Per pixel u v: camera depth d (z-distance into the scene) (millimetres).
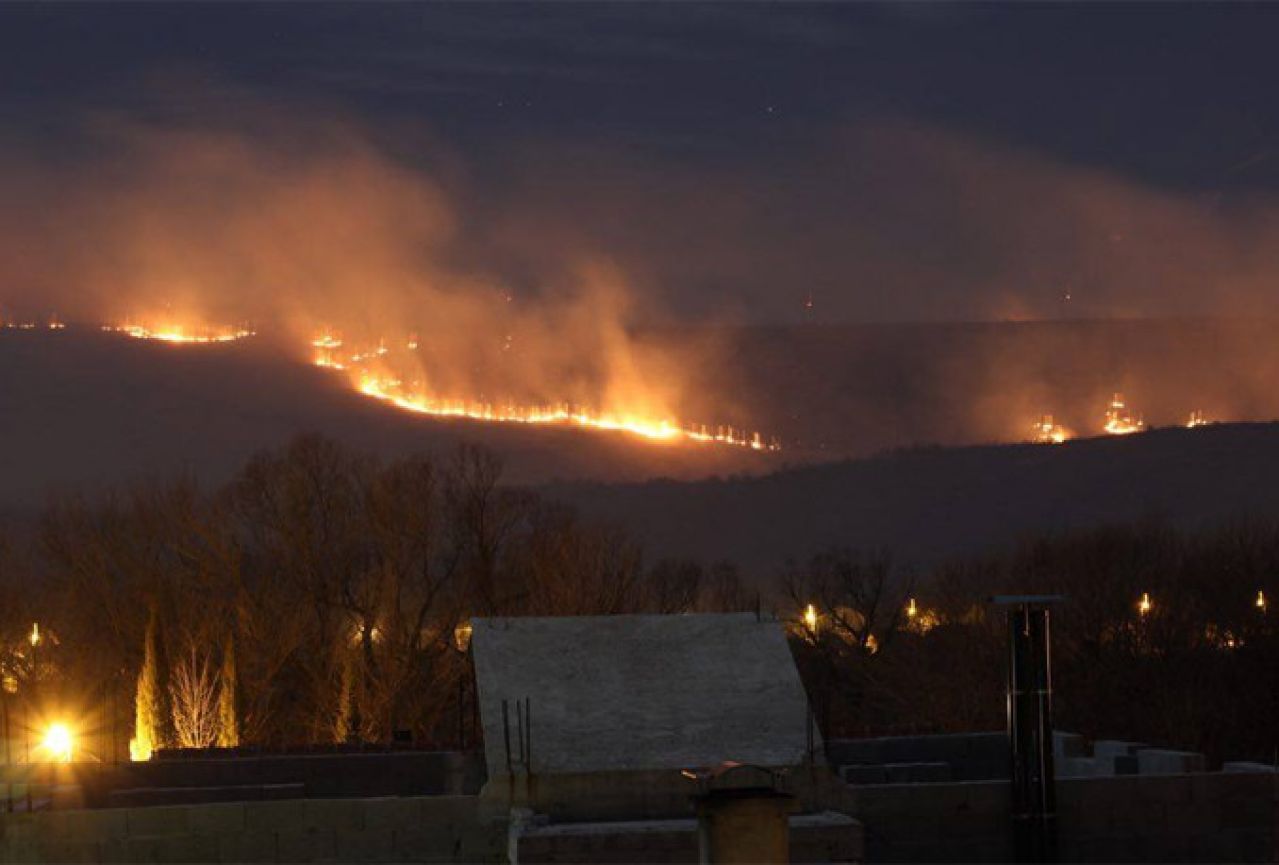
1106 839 31062
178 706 74188
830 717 91562
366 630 98188
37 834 29875
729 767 25391
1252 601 99875
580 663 32625
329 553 101688
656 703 31953
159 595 92812
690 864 27891
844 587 141125
